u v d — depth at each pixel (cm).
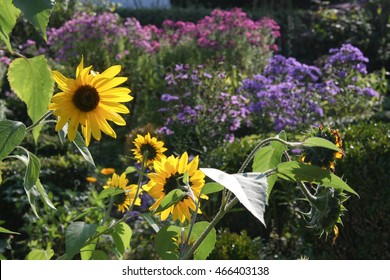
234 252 480
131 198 256
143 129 779
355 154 505
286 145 164
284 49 1559
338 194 167
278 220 580
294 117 737
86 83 179
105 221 252
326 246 527
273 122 762
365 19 1535
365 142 520
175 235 184
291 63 825
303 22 1642
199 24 1170
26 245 541
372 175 503
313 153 169
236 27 1137
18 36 1245
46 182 655
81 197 596
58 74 177
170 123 738
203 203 572
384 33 1475
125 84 1013
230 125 753
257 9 1841
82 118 178
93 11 1434
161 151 246
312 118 753
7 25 155
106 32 1056
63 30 1059
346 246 521
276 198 577
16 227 595
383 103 1002
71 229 181
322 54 1540
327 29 1571
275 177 169
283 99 754
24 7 133
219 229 568
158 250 183
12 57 1110
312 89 792
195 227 184
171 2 2103
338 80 903
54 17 1305
